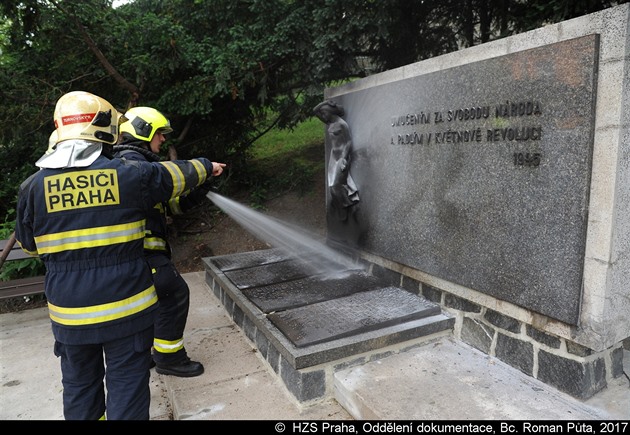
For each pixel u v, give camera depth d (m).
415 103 3.27
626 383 2.48
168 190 2.10
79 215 1.87
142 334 2.04
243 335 3.59
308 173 6.91
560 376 2.41
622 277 2.24
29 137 5.71
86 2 5.05
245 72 5.31
